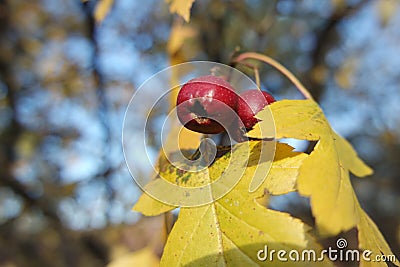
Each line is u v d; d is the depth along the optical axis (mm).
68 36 500
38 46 509
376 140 619
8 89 526
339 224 109
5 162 521
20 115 540
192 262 118
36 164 530
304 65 422
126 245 414
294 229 115
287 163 122
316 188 112
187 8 154
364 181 608
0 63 510
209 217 122
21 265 515
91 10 383
